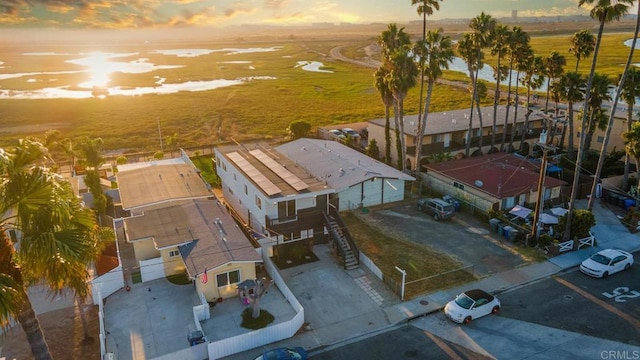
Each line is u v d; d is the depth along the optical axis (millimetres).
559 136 60562
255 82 137625
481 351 23562
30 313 16609
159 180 42500
